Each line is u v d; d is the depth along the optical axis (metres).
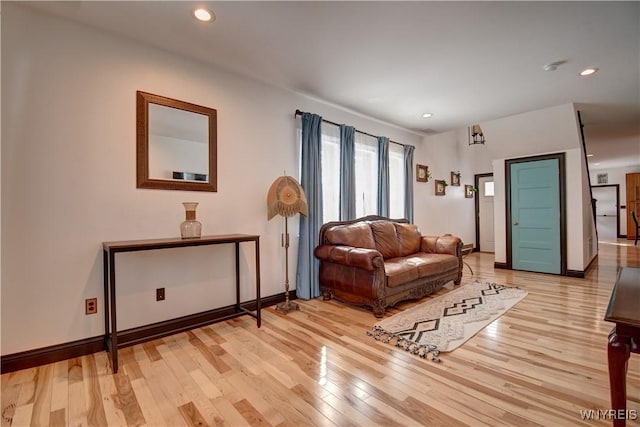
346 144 3.94
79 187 2.14
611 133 5.70
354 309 3.10
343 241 3.39
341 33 2.34
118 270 2.30
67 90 2.11
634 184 9.57
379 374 1.84
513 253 5.03
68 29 2.12
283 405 1.55
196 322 2.69
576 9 2.07
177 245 2.18
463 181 6.72
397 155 4.88
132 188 2.36
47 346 2.02
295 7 2.02
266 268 3.22
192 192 2.68
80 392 1.68
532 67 2.91
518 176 4.96
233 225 2.95
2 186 1.88
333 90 3.43
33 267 1.98
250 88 3.11
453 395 1.62
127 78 2.36
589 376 1.79
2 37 1.90
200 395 1.64
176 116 2.59
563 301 3.25
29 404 1.57
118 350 2.20
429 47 2.54
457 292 3.63
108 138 2.26
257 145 3.15
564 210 4.52
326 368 1.91
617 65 2.88
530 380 1.75
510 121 4.56
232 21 2.18
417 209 5.35
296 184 3.07
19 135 1.94
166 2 1.96
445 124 4.81
